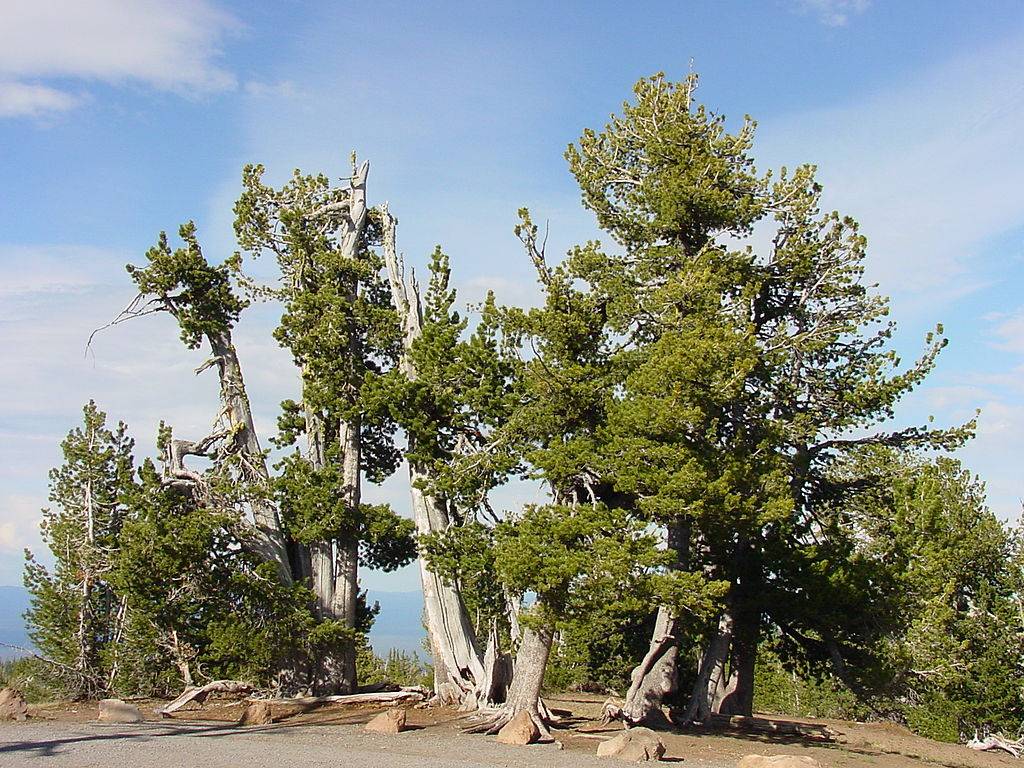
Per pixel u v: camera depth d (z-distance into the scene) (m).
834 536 30.39
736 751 23.52
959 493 44.09
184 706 31.80
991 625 41.16
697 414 23.42
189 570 31.42
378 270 38.25
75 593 39.91
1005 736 39.41
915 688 31.41
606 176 32.47
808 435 29.81
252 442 36.44
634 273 29.92
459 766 18.56
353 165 39.84
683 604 22.97
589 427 27.17
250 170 37.69
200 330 35.59
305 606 32.81
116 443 42.72
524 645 26.72
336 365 34.72
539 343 27.28
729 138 31.31
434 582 32.78
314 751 20.61
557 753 21.92
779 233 31.22
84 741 21.95
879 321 30.70
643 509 24.67
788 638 32.16
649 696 27.72
